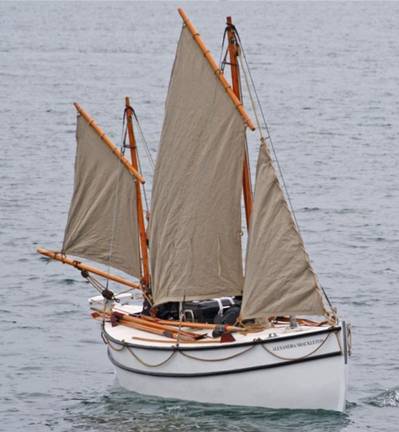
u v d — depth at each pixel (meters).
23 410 110.06
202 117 109.12
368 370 120.56
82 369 123.19
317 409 103.12
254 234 104.81
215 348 104.19
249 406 104.31
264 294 104.38
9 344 132.25
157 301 113.50
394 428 102.62
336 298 150.62
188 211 110.75
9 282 160.88
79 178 122.69
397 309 145.00
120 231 121.12
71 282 161.00
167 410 105.88
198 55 108.44
